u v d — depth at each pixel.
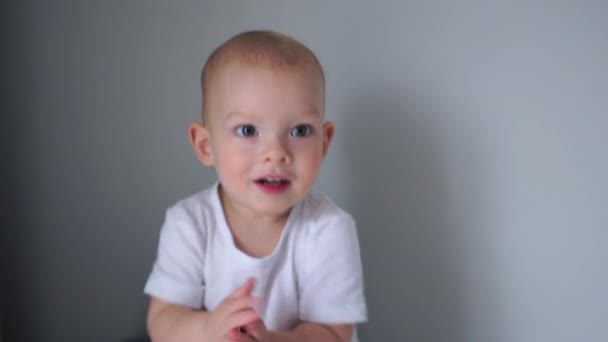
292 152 0.72
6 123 0.89
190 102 0.96
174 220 0.82
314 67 0.73
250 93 0.70
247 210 0.82
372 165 0.98
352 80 0.96
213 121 0.75
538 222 0.92
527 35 0.88
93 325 0.98
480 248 0.95
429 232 0.97
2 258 0.91
